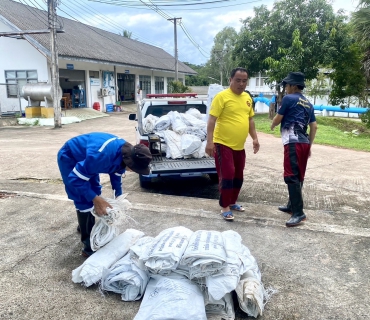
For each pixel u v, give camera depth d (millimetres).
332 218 4500
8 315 2545
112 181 3342
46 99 17297
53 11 14812
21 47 18984
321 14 18359
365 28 14289
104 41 28859
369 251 3508
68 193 3158
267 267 3207
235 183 4594
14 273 3094
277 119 4176
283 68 17609
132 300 2703
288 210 4652
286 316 2557
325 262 3297
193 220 4301
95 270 2814
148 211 4578
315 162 8125
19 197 5137
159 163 5633
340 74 16547
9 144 10703
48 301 2709
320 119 20141
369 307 2645
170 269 2555
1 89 19734
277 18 19672
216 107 4211
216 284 2402
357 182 6363
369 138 13992
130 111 26156
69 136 12930
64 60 19500
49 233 3920
